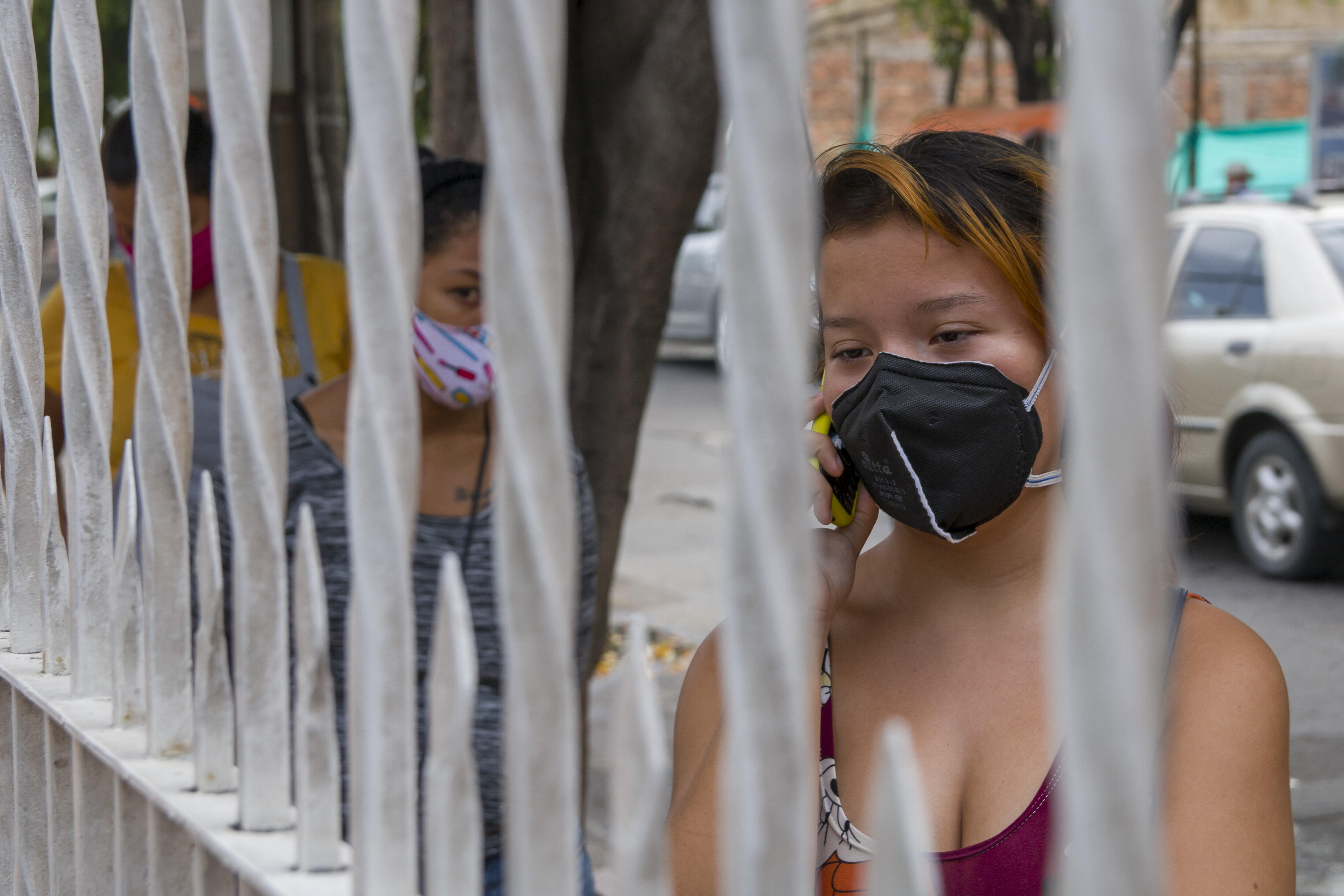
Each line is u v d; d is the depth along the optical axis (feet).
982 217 3.85
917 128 4.78
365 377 2.39
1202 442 22.57
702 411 38.81
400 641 2.44
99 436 3.84
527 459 2.00
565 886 2.08
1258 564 21.97
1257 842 3.55
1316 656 18.01
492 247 1.99
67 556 4.28
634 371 9.75
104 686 4.00
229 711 3.22
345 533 5.08
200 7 11.61
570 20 9.13
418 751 5.03
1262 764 3.65
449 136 10.05
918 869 1.58
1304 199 22.82
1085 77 1.38
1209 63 55.01
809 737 2.10
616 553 10.17
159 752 3.47
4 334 4.20
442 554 5.28
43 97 21.15
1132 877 1.42
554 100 1.97
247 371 2.86
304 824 2.77
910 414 3.88
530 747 2.04
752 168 1.65
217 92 2.79
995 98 57.57
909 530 4.36
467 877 2.29
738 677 1.73
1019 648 4.13
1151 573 1.40
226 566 5.17
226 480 2.93
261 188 2.82
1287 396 21.07
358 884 2.55
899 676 4.26
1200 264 22.82
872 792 4.10
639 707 1.87
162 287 3.21
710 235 44.42
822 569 4.20
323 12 14.11
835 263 4.16
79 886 3.88
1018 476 3.91
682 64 8.93
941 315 3.97
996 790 3.94
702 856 4.04
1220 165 54.44
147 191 3.16
